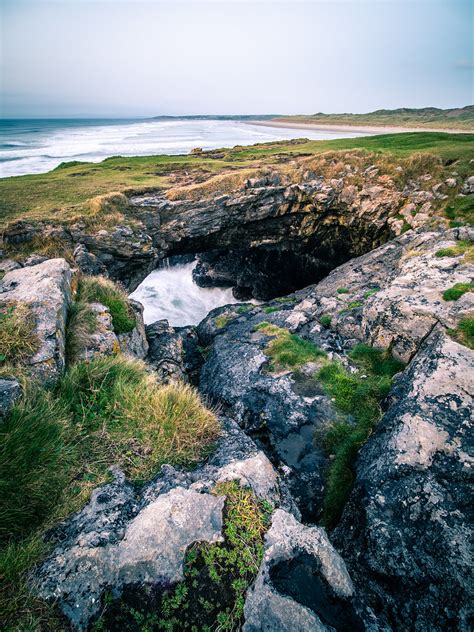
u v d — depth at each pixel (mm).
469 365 5082
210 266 25891
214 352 9883
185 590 2658
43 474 3285
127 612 2537
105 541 2881
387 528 3719
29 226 14070
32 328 4789
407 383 5629
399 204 18250
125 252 15625
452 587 3105
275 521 3182
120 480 3500
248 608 2594
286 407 6809
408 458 4172
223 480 3545
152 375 5414
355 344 8711
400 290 8188
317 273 23125
